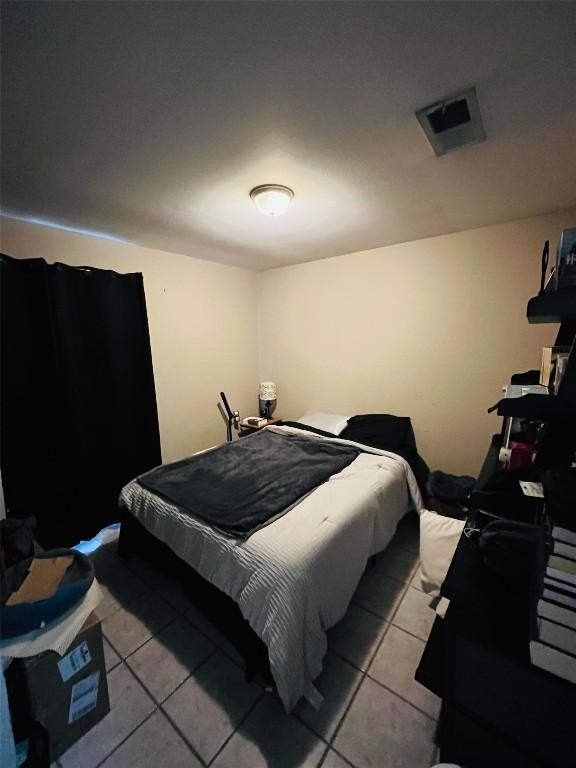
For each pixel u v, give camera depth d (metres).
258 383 3.73
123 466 2.36
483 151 1.26
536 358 2.15
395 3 0.68
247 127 1.10
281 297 3.42
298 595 1.20
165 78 0.87
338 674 1.34
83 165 1.32
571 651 0.67
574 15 0.70
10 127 1.06
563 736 0.70
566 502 0.69
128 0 0.65
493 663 0.77
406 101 0.98
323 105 1.00
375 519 1.80
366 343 2.89
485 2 0.68
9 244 1.88
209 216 1.90
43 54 0.78
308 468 2.02
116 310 2.26
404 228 2.19
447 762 0.88
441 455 2.62
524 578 0.88
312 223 2.06
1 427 1.73
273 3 0.67
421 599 1.73
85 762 1.08
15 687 0.99
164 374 2.80
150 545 1.85
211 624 1.59
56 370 1.91
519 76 0.88
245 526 1.42
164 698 1.26
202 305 3.05
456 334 2.42
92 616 1.18
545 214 1.97
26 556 1.29
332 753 1.08
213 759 1.07
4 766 0.63
